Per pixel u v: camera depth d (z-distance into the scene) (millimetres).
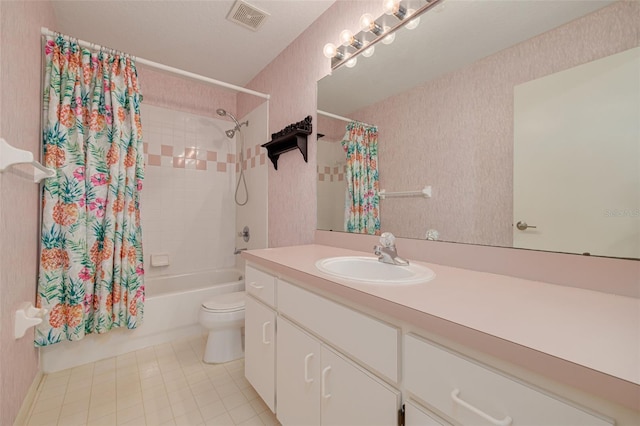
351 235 1546
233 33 1932
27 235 1312
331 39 1674
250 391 1502
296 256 1314
